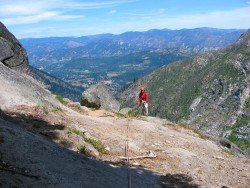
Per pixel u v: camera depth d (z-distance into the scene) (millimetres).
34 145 15102
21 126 18938
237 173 23578
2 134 14492
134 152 22062
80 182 14055
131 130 26688
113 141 22641
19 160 13328
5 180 11367
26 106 22219
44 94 26875
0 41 30422
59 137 18953
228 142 34938
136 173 18422
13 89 23312
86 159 16859
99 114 30656
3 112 19953
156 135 27203
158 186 17594
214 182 20734
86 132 22047
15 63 31984
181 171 21094
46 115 21984
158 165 21000
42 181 12594
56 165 14469
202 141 29891
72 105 31031
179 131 32281
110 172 16719
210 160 24969
